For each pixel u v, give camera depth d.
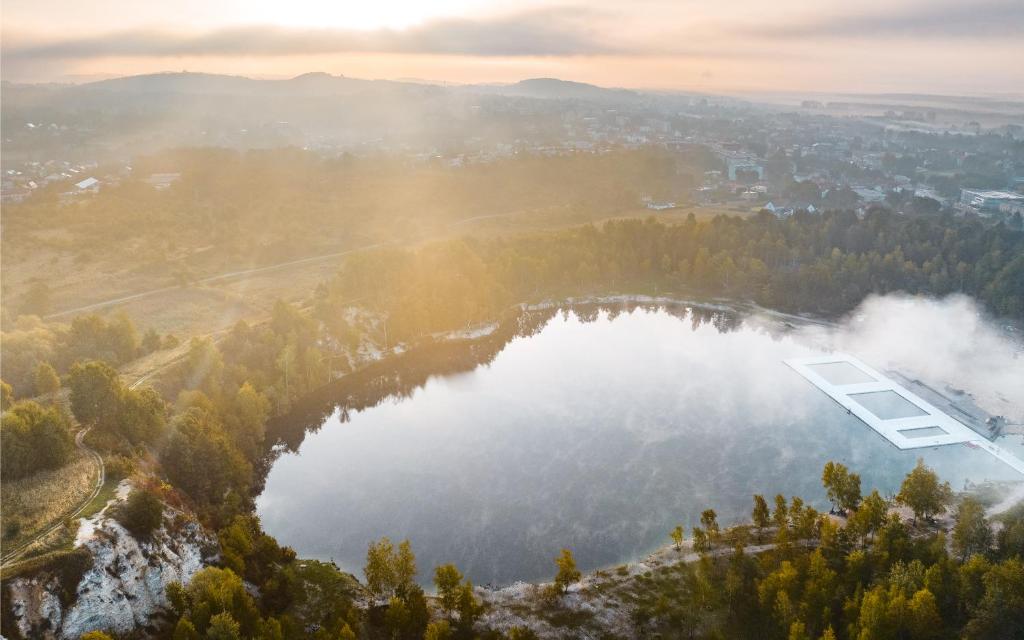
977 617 110.62
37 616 98.38
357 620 118.19
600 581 139.25
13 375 189.38
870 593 113.88
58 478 126.94
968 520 134.75
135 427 151.75
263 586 127.12
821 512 164.38
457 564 149.38
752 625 122.81
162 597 113.69
